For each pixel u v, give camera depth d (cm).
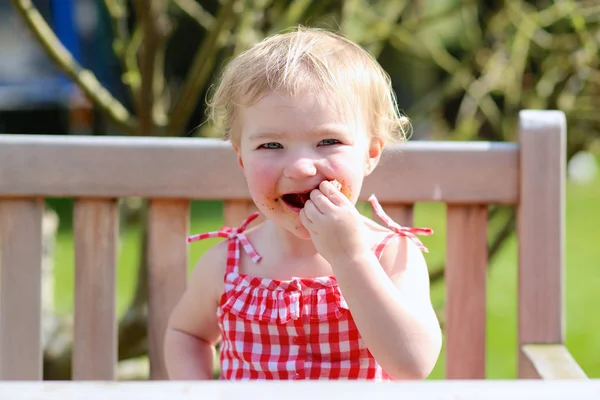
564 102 263
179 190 146
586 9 254
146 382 70
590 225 598
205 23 250
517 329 149
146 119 209
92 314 148
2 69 744
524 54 275
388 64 605
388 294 118
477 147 148
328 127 119
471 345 149
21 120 769
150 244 148
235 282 134
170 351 142
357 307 117
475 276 150
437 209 596
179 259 148
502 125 281
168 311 148
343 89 121
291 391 68
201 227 570
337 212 116
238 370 132
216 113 139
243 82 123
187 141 146
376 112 130
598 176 776
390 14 272
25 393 68
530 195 147
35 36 206
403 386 69
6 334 147
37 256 147
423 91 611
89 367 147
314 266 133
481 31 304
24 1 202
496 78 278
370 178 147
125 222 282
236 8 200
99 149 146
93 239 148
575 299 426
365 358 129
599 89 267
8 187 145
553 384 69
